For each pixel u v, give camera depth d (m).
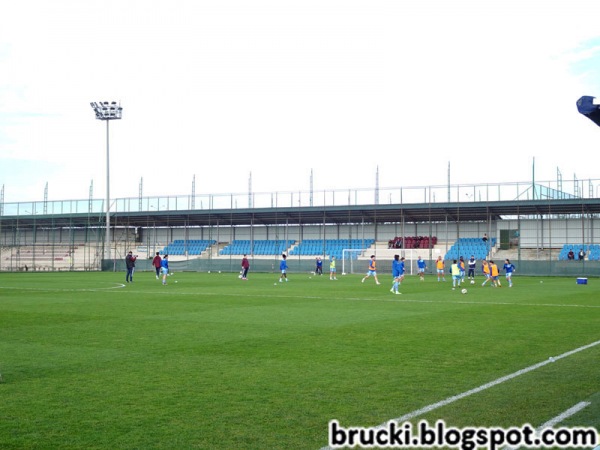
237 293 30.25
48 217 72.12
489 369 10.50
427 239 67.56
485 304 23.83
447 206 60.34
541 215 62.88
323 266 63.75
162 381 9.63
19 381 9.65
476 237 66.69
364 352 12.27
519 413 7.77
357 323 17.27
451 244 66.19
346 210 64.19
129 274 42.22
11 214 73.50
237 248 74.38
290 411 7.91
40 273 60.84
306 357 11.72
